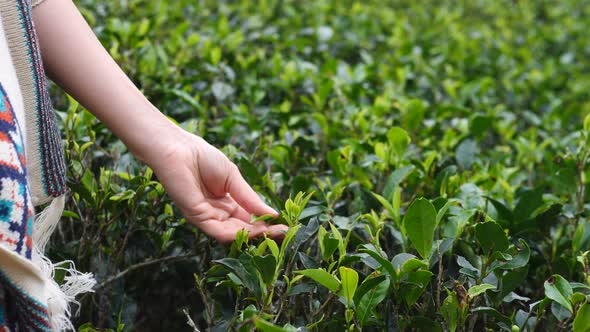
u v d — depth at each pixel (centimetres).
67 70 144
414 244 146
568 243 181
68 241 197
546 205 184
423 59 383
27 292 112
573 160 208
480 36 457
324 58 359
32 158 133
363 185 206
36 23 142
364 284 135
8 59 124
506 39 477
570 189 199
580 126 236
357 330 144
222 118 264
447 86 320
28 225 115
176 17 376
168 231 177
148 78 248
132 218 172
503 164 249
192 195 147
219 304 156
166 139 147
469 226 175
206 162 148
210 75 282
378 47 409
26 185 116
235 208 155
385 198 183
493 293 151
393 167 205
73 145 180
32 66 130
